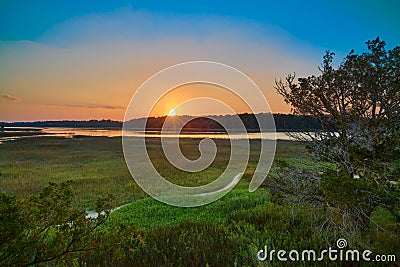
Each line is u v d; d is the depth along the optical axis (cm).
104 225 891
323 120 675
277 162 759
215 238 703
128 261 555
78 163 2755
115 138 5866
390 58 599
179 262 565
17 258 326
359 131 606
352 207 560
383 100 609
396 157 539
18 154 3422
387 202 500
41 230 354
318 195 642
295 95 696
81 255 526
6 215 309
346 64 663
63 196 370
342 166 631
